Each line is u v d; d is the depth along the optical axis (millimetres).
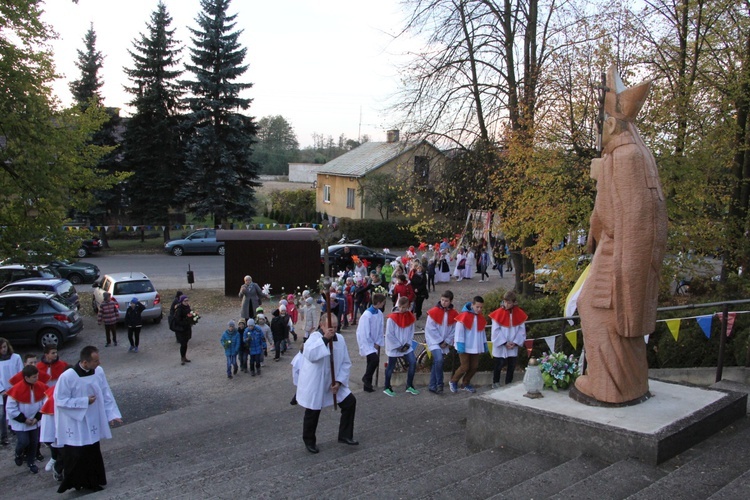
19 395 8852
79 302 22516
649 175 5918
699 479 4797
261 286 24266
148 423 11250
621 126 6027
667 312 10297
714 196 12961
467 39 18703
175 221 45344
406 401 10320
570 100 13586
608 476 5051
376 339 11086
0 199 16438
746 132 13750
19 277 22578
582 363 7633
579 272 12641
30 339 17109
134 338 17094
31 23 16172
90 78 38875
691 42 14344
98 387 7516
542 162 13383
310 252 24516
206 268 31547
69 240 18859
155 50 37344
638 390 6324
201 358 16375
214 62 37656
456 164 19359
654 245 5930
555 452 6043
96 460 7449
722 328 7668
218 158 37719
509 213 15039
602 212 6176
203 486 6543
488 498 4879
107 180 23312
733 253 13227
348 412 7812
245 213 39469
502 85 18734
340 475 6398
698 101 13438
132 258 34969
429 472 5875
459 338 10258
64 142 17375
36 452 9320
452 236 22812
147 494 6469
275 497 5867
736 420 6387
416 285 19656
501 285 27266
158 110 37250
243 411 11891
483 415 6766
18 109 16109
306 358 7488
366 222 39438
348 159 49375
